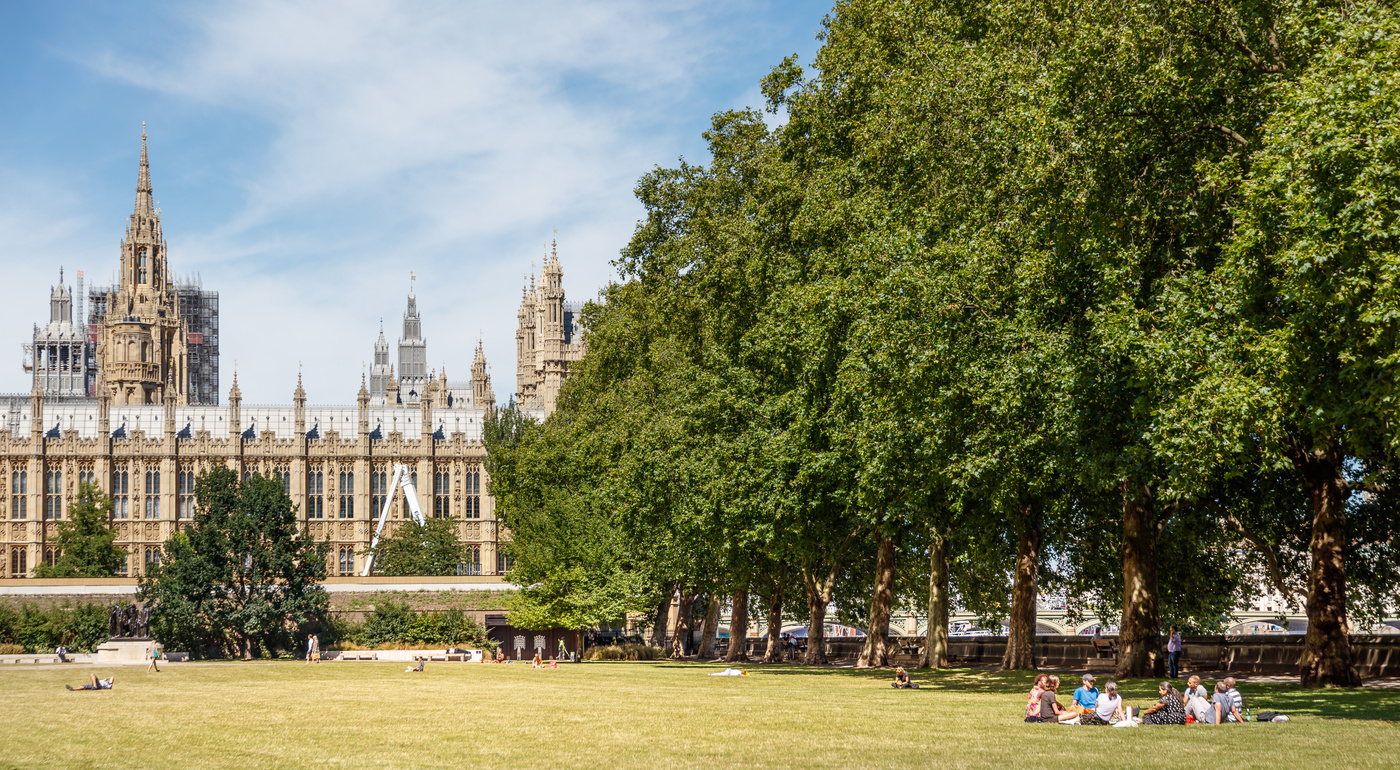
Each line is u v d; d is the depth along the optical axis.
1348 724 20.12
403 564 107.75
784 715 24.48
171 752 19.34
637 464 54.22
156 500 127.88
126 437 129.88
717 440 46.25
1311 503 34.06
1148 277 29.11
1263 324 25.03
